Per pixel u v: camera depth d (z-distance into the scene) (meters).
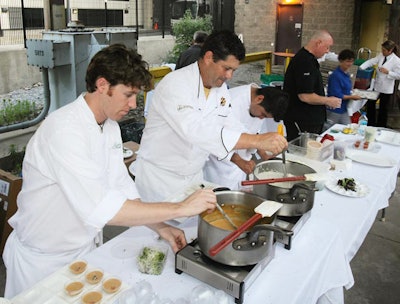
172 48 8.57
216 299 1.10
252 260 1.18
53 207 1.32
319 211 1.83
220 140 1.54
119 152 1.48
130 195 1.51
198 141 1.58
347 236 1.64
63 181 1.19
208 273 1.19
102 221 1.18
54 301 1.11
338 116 4.45
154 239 1.46
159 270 1.26
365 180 2.22
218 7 10.01
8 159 3.59
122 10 8.41
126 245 1.41
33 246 1.41
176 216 1.23
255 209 1.26
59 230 1.36
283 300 1.18
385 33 8.24
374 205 1.94
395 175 2.46
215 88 1.87
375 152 2.67
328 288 1.50
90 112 1.28
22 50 5.91
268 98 2.25
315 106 3.54
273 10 9.66
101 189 1.19
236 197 1.41
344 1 8.59
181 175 1.96
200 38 4.25
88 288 1.16
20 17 6.28
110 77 1.18
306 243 1.46
